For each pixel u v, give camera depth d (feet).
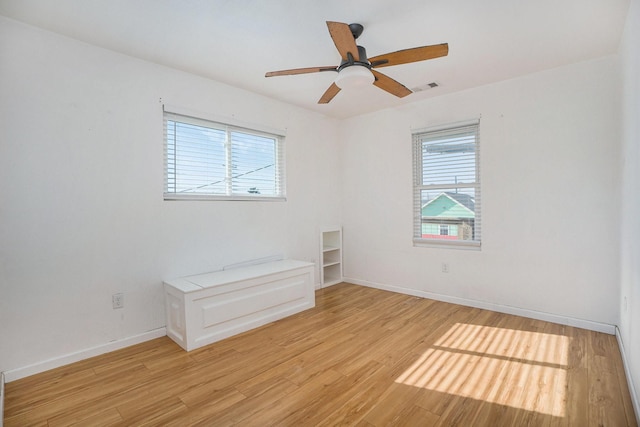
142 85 8.76
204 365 7.43
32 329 7.09
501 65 9.30
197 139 10.13
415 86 10.89
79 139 7.72
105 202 8.12
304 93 11.56
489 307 10.93
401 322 9.97
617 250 8.61
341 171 15.21
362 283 14.61
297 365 7.38
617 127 8.53
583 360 7.32
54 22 6.96
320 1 6.26
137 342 8.61
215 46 8.09
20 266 6.95
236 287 9.17
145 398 6.17
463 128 11.46
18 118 6.93
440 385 6.46
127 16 6.75
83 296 7.79
